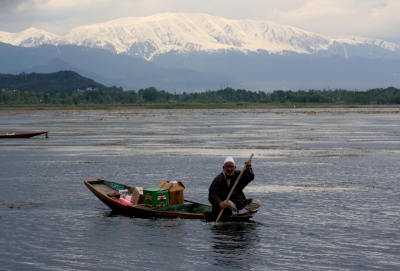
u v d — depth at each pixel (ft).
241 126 277.03
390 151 151.02
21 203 80.23
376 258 53.88
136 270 51.13
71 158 137.69
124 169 115.96
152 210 70.23
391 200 80.69
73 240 60.64
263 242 59.36
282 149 157.28
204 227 65.62
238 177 66.69
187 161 129.18
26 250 57.16
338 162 126.52
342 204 78.02
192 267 51.78
